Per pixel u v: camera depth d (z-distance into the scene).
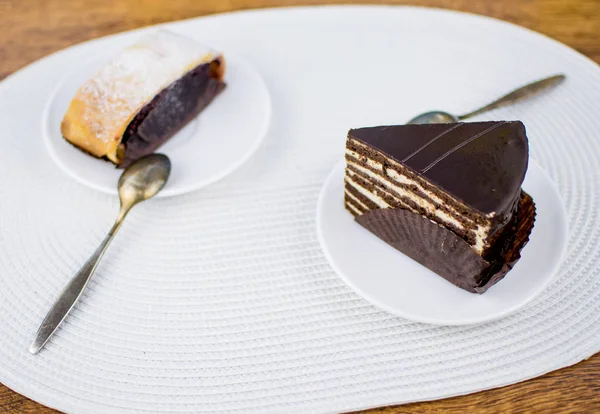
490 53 0.55
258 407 0.38
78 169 0.48
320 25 0.58
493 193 0.39
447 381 0.39
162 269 0.44
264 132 0.49
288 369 0.39
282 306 0.42
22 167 0.50
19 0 0.61
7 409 0.39
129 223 0.46
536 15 0.57
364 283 0.42
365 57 0.55
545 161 0.48
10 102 0.54
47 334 0.41
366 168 0.43
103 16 0.60
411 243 0.42
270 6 0.60
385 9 0.59
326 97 0.53
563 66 0.53
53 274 0.44
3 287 0.44
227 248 0.45
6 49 0.58
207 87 0.52
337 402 0.38
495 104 0.51
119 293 0.43
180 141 0.50
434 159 0.41
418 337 0.40
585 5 0.58
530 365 0.39
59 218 0.47
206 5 0.60
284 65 0.55
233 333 0.41
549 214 0.43
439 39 0.56
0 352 0.41
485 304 0.40
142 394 0.39
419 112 0.51
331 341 0.40
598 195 0.46
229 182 0.48
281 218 0.46
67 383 0.39
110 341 0.41
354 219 0.45
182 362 0.40
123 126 0.48
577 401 0.38
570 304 0.41
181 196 0.48
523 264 0.42
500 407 0.38
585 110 0.51
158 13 0.60
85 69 0.53
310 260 0.44
